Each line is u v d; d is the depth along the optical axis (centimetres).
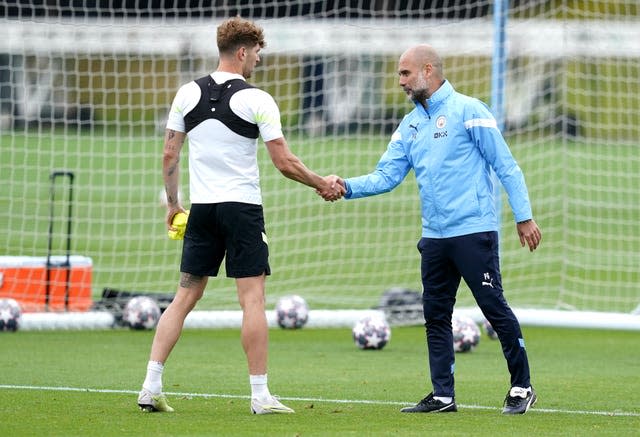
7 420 2238
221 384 2872
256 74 9675
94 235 6575
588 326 4159
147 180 8581
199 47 7512
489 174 2425
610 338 4134
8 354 3447
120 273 5462
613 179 8675
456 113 2384
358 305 4816
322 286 5325
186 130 2377
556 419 2334
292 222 7050
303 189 7938
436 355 2444
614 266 5931
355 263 5947
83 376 2977
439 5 8219
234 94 2327
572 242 6625
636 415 2417
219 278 5325
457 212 2375
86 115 10025
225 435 2058
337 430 2131
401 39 8406
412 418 2322
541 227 7094
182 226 2427
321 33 7606
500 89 4400
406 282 5459
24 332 4038
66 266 4278
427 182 2405
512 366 2411
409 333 4219
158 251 6066
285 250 6291
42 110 10006
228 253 2348
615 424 2267
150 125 9894
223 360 3378
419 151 2422
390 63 9300
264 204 7562
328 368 3234
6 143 9419
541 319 4241
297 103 9681
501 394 2759
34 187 8175
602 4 7025
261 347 2347
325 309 4706
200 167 2355
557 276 5631
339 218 7225
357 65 9475
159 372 2366
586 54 7375
